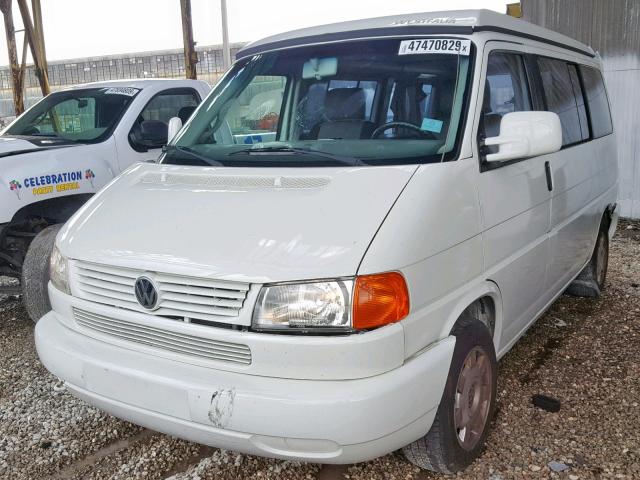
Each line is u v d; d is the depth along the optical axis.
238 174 3.10
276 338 2.39
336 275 2.39
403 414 2.46
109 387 2.73
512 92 3.65
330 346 2.36
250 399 2.37
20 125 6.83
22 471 3.27
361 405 2.33
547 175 3.89
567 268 4.58
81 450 3.45
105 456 3.39
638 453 3.24
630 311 5.39
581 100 4.97
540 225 3.82
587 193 4.82
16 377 4.41
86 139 6.21
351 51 3.57
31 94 20.27
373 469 3.17
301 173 2.94
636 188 9.27
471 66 3.24
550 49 4.47
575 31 9.30
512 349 4.65
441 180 2.79
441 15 3.51
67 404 3.98
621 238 8.28
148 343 2.72
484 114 3.25
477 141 3.12
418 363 2.55
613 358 4.44
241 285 2.46
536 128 3.10
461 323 2.98
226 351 2.50
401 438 2.53
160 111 6.74
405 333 2.50
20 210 5.34
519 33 3.93
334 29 3.76
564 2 9.30
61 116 6.67
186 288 2.58
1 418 3.82
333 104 3.46
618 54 9.06
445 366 2.69
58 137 6.34
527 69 3.91
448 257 2.78
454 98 3.16
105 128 6.32
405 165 2.86
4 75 20.62
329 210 2.64
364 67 3.45
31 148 5.68
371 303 2.40
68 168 5.62
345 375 2.38
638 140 9.13
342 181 2.79
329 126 3.39
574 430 3.49
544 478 3.05
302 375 2.40
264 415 2.36
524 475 3.07
